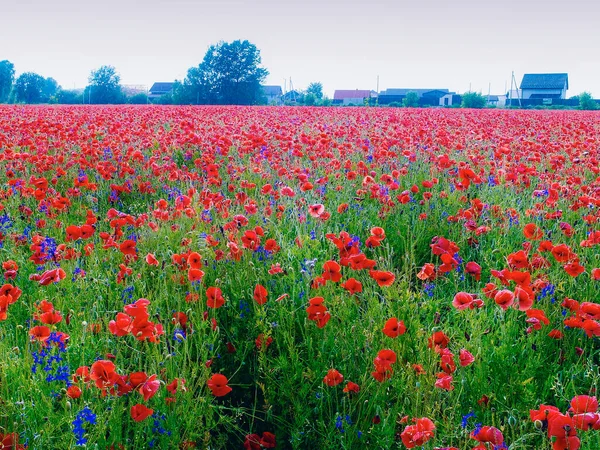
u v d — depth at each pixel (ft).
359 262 12.01
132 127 50.19
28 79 376.27
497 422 10.04
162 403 9.67
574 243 17.01
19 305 13.08
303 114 74.59
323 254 16.10
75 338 11.03
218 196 19.86
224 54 309.42
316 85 408.05
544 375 11.24
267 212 19.60
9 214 19.34
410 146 35.04
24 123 45.32
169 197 24.04
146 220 18.79
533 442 9.56
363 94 399.85
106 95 347.77
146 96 335.47
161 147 34.45
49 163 27.37
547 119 79.51
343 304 12.47
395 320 10.67
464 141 40.24
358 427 10.50
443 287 15.43
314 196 21.83
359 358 11.68
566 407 10.43
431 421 8.86
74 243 16.56
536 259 14.32
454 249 14.23
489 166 28.30
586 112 120.57
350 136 43.11
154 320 12.07
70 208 22.21
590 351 11.76
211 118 64.85
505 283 12.16
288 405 11.35
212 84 311.88
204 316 12.80
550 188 20.76
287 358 11.96
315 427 10.82
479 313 12.16
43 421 9.00
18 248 16.63
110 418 9.09
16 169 27.09
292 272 13.96
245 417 11.87
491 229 18.47
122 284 13.94
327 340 11.83
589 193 21.70
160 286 13.61
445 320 13.51
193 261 13.00
